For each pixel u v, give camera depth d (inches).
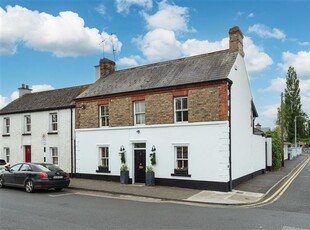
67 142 878.4
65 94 976.9
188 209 450.3
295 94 3275.1
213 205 488.7
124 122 747.4
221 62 698.8
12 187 697.6
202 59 751.1
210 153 622.2
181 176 652.1
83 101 834.2
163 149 681.6
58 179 622.2
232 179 645.9
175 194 573.3
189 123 648.4
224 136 610.5
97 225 351.6
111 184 705.6
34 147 962.7
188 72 710.5
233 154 658.8
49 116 932.0
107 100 783.7
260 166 949.2
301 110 3277.6
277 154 1174.3
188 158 647.1
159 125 687.7
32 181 611.2
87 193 612.4
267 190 621.3
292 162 1653.5
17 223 360.2
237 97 701.3
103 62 921.5
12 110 1035.9
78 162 831.1
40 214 409.7
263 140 1002.1
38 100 1023.6
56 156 912.9
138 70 846.5
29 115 992.9
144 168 717.9
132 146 732.7
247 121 795.4
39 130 952.9
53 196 571.5
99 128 790.5
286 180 803.4
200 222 367.9
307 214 415.2
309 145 4298.7
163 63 818.2
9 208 451.2
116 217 393.1
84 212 423.5
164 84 697.0
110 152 767.1
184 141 653.9
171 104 677.3
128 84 784.3
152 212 426.0
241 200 518.0
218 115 619.8
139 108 737.6
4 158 1048.2
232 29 725.3
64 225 350.9
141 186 672.4
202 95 639.8
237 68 704.4
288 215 408.5
